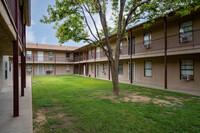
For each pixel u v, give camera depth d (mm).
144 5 6805
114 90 6727
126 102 5328
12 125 3303
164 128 3111
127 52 13547
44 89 8492
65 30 7051
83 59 22562
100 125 3246
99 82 12453
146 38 11773
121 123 3357
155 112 4148
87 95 6707
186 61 8711
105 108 4520
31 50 22891
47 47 25234
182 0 5875
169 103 5211
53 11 6836
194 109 4488
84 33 7523
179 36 9023
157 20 9227
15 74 4051
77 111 4246
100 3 7102
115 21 8141
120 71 15031
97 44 7496
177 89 8539
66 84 10969
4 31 3203
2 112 4312
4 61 9367
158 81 10609
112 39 15336
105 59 15320
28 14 8641
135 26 10188
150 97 6242
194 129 3051
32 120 3613
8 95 6965
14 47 4145
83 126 3193
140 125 3246
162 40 10227
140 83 11555
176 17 8664
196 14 8000
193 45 7484
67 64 26266
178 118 3670
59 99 5832
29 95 6703
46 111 4332
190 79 8250
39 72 23484
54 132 2932
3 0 2293
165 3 6434
